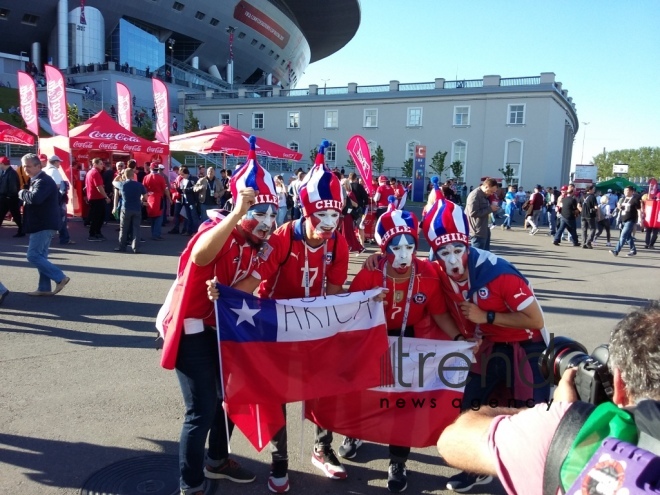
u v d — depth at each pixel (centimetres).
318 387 328
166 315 300
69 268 948
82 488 318
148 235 1449
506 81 4212
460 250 321
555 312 766
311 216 320
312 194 318
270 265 322
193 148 1741
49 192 711
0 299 681
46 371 487
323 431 354
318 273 334
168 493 315
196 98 5419
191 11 6856
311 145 4900
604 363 158
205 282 295
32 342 561
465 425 170
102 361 516
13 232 1346
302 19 8725
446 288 340
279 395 319
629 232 1403
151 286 830
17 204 1256
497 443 149
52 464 342
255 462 365
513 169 4225
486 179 949
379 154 4431
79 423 395
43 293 744
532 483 135
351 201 1212
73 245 1208
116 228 1526
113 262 1022
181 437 293
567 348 210
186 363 292
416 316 348
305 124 4897
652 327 133
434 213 328
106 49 6325
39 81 4791
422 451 389
